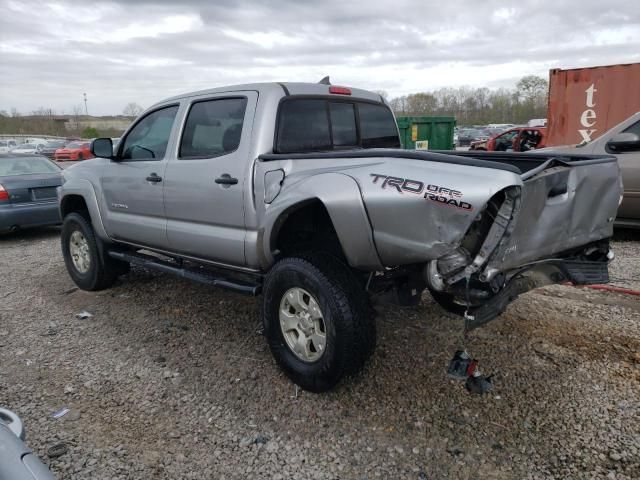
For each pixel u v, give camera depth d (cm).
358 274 338
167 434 299
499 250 266
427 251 271
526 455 271
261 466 271
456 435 289
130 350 408
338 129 414
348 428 299
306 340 333
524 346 384
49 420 314
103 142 477
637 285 507
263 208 351
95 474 266
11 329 460
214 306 497
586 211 328
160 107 453
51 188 862
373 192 285
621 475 253
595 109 1051
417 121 1416
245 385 349
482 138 3428
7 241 896
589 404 310
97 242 530
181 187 409
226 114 385
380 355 379
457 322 431
